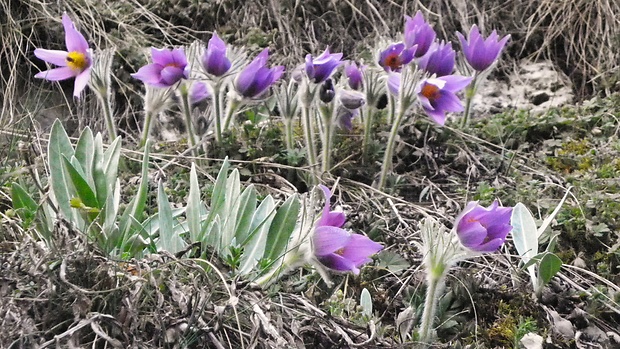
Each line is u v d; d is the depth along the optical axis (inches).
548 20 91.8
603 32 90.0
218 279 66.6
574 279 72.3
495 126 82.2
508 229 67.2
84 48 74.9
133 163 77.5
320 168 78.0
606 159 78.9
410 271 71.7
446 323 69.7
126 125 87.0
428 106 74.5
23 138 76.2
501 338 69.6
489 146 81.7
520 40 91.0
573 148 80.7
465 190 77.5
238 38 90.2
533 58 90.4
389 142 76.4
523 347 68.9
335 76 86.5
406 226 73.9
